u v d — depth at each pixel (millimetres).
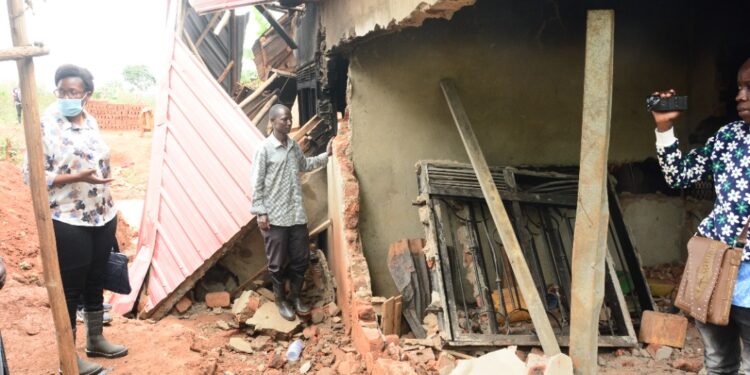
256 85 10602
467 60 5102
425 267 4715
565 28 5273
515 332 4395
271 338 4766
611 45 2756
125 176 17203
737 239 2381
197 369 3855
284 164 4793
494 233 4953
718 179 2523
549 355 3289
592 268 2793
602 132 2777
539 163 5332
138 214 11703
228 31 9281
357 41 4719
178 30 7016
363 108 4945
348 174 4805
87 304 3775
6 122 20703
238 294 5520
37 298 4805
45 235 2627
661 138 2709
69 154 3340
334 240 5320
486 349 4152
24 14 2484
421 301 4602
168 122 6262
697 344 4246
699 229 2611
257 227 5449
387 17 3717
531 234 4844
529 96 5273
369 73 4930
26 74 2506
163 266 5559
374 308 4344
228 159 5727
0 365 2271
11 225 7137
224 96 6129
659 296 5152
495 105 5199
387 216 5012
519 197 4832
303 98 7586
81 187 3385
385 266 5012
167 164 6059
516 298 4688
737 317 2414
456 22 5047
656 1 5488
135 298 5465
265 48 10219
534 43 5230
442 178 4715
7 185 8648
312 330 4801
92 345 3814
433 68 5043
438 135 5078
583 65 5359
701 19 5504
